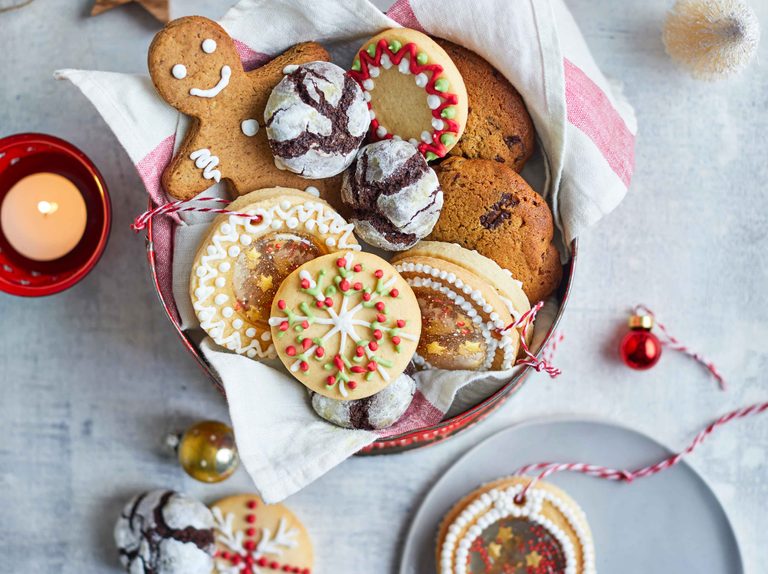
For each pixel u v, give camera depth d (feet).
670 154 1.92
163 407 1.92
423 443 1.86
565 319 1.93
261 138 1.63
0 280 1.74
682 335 1.93
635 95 1.92
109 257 1.91
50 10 1.91
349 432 1.60
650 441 1.90
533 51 1.61
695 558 1.90
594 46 1.92
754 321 1.92
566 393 1.92
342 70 1.61
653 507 1.91
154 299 1.92
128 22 1.90
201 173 1.61
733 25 1.76
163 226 1.64
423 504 1.89
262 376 1.61
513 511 1.84
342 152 1.59
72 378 1.92
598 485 1.91
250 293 1.63
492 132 1.67
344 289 1.58
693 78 1.89
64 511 1.93
